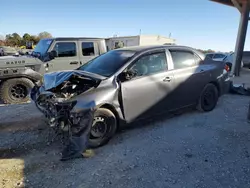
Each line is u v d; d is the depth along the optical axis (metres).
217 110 5.52
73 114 3.31
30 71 6.38
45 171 3.03
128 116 3.92
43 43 7.62
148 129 4.38
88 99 3.47
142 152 3.52
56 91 3.88
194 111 5.40
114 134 3.98
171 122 4.73
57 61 7.13
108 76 3.83
